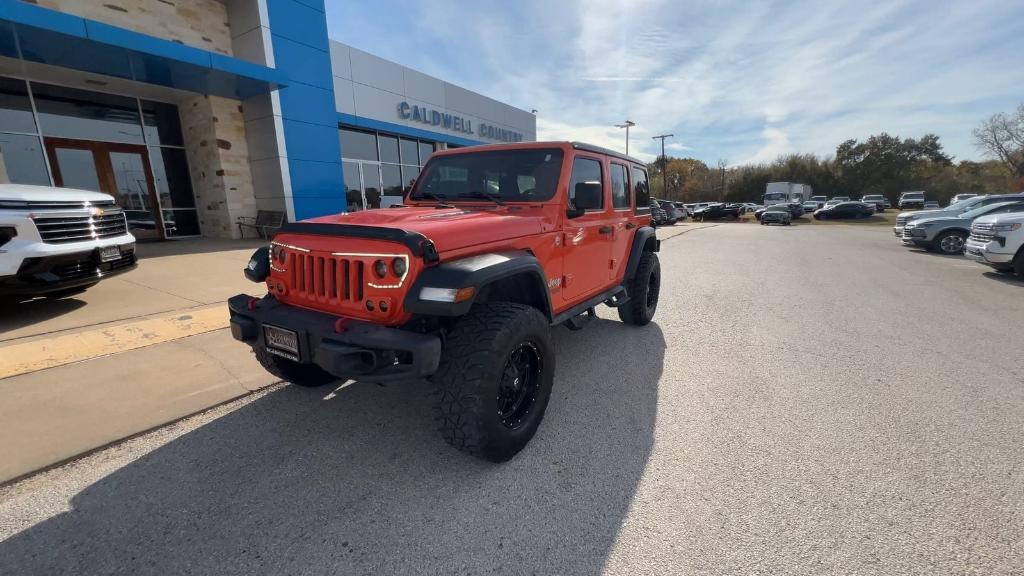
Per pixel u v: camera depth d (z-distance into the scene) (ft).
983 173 216.54
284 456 8.70
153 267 24.79
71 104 32.58
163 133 37.60
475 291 7.59
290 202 38.83
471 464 8.52
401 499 7.51
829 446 9.14
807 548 6.42
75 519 6.93
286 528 6.82
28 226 14.28
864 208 120.67
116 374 11.74
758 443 9.29
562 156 11.50
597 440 9.41
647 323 18.17
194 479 7.95
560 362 13.88
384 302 7.63
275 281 9.41
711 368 13.44
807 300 22.82
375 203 52.75
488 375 7.76
